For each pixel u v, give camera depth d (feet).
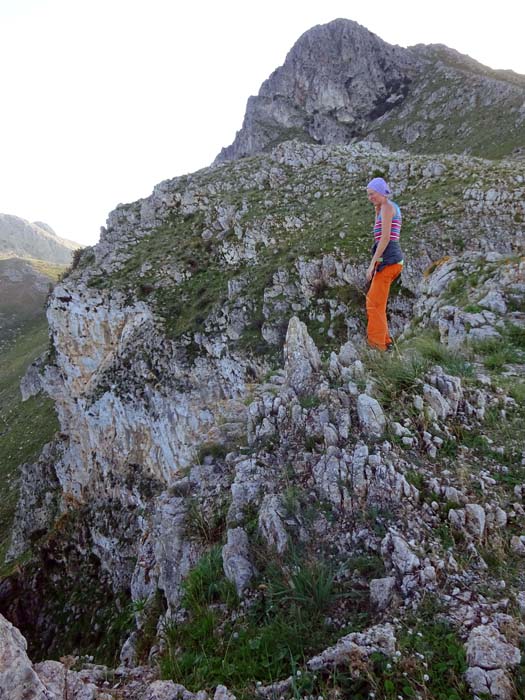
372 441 15.43
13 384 231.30
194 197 127.65
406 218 88.99
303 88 301.63
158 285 104.01
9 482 152.46
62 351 111.55
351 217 96.43
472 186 89.40
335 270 83.30
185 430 89.56
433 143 230.48
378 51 294.66
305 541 13.30
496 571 11.53
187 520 17.34
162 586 17.66
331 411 16.92
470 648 9.20
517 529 12.99
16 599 101.35
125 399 98.99
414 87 281.13
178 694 9.71
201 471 19.63
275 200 114.52
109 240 130.82
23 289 422.82
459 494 13.75
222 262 105.91
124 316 102.22
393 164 110.93
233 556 13.46
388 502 13.51
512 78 245.86
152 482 100.58
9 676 8.66
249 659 10.47
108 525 103.60
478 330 31.48
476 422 18.21
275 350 81.20
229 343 86.99
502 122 209.15
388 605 10.91
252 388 28.84
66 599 98.12
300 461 16.01
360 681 9.10
